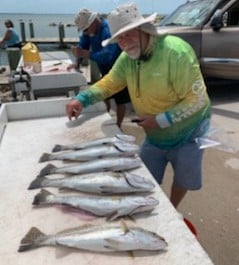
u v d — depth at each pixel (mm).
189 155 2160
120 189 1485
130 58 2025
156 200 1382
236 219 2895
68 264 1150
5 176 1718
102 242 1192
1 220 1377
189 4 6617
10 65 8062
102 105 2594
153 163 2336
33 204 1459
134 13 1844
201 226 2814
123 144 1860
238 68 5848
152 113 2094
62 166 1793
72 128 2334
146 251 1179
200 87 1935
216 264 2402
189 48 1927
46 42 18438
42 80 3732
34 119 2570
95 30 4020
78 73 3828
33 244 1227
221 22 5789
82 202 1405
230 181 3486
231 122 5070
